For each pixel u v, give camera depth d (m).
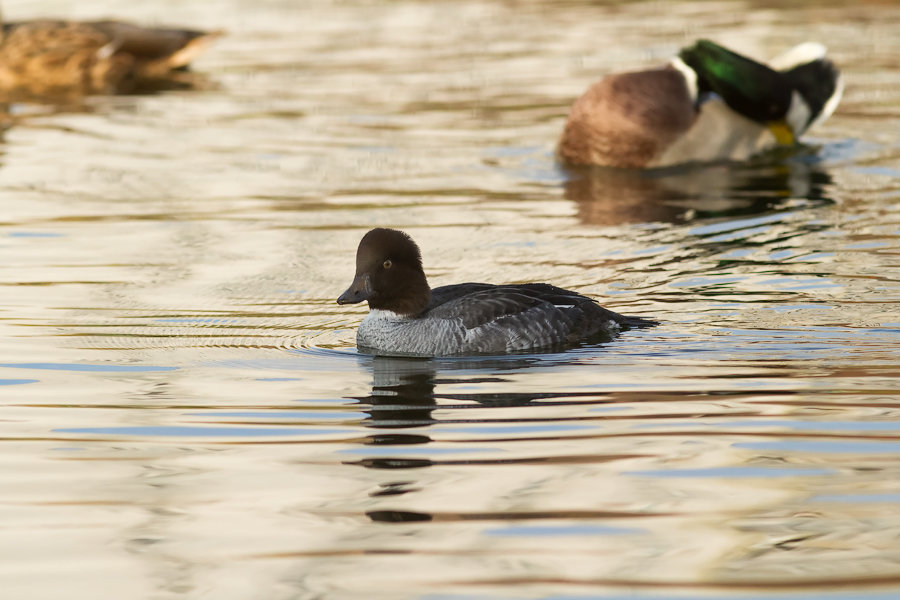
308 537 8.35
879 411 10.44
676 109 21.02
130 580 7.79
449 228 17.56
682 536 8.21
